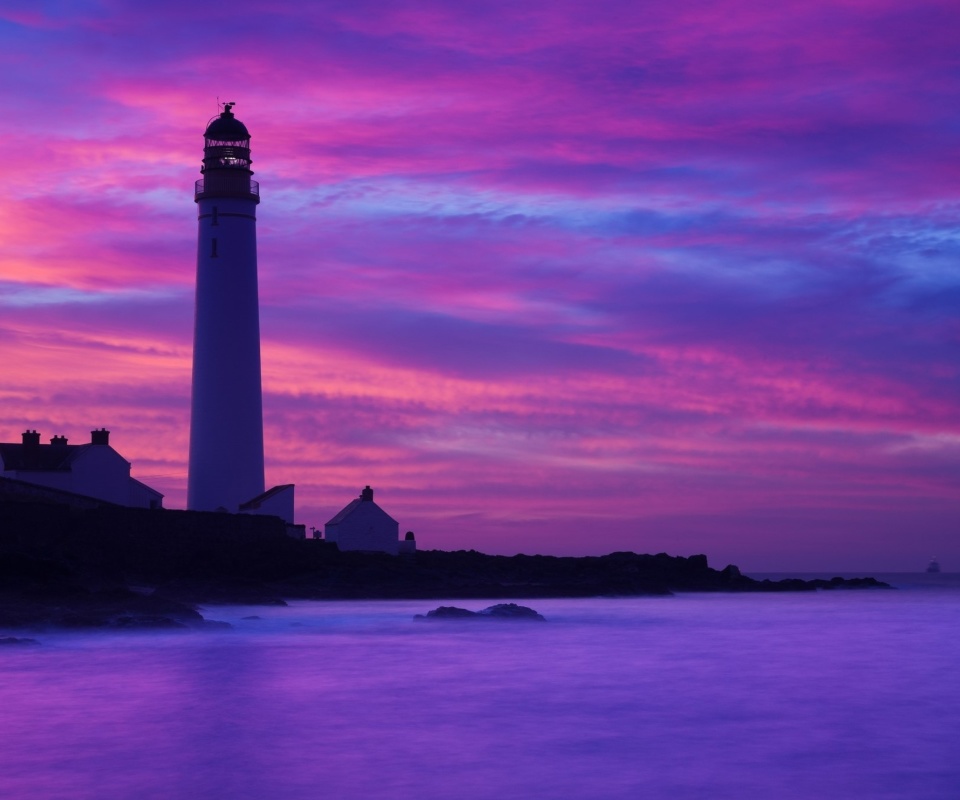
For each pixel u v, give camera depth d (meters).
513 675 36.81
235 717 28.33
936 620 65.06
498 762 23.47
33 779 21.73
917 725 27.95
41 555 57.81
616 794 20.89
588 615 64.69
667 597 86.12
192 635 47.09
